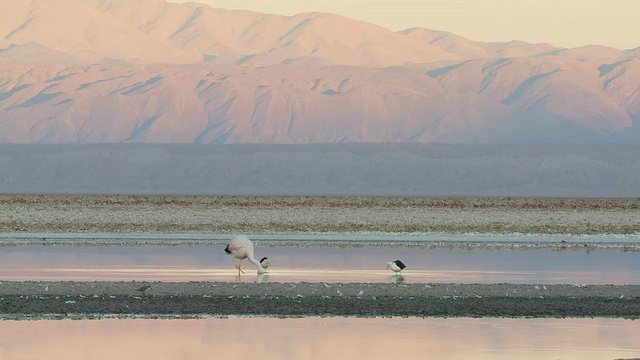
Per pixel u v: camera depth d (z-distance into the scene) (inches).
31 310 1344.7
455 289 1535.4
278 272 1881.2
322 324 1274.6
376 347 1139.9
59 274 1803.6
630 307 1411.2
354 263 2086.6
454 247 2640.3
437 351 1123.3
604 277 1851.6
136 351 1119.6
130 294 1464.1
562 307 1403.8
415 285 1567.4
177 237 2849.4
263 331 1227.9
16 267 1929.1
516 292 1519.4
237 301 1421.0
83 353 1107.3
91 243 2640.3
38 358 1085.1
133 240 2743.6
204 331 1225.4
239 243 1866.4
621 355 1103.6
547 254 2409.0
